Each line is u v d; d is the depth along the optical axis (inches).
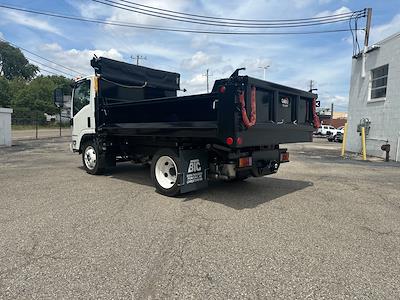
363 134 526.6
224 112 199.2
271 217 192.7
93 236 157.9
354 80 646.5
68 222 178.5
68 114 373.4
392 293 109.4
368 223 183.9
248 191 265.0
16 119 1598.2
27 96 2807.6
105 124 309.4
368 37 676.7
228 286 112.5
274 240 155.6
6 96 2815.0
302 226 176.9
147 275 119.6
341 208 215.3
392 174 361.7
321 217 194.2
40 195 241.4
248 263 130.4
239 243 151.3
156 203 222.1
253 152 232.2
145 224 177.0
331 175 352.8
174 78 384.2
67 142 847.7
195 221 183.6
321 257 137.0
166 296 105.7
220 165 234.4
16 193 247.6
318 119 279.6
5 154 542.3
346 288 112.2
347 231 169.9
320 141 1170.0
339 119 2266.2
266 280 116.9
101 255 136.2
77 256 135.0
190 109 223.5
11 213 194.2
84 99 336.2
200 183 241.8
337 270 125.5
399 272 124.6
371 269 126.7
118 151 325.1
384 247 149.0
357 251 143.9
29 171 355.3
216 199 236.1
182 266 127.1
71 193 249.1
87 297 104.7
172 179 242.8
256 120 211.9
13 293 106.5
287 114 246.5
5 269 123.3
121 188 269.0
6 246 144.9
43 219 183.3
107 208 207.6
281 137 241.8
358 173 368.2
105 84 319.3
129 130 275.7
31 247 143.9
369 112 586.6
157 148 277.7
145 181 301.0
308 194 256.1
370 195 254.8
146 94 356.2
